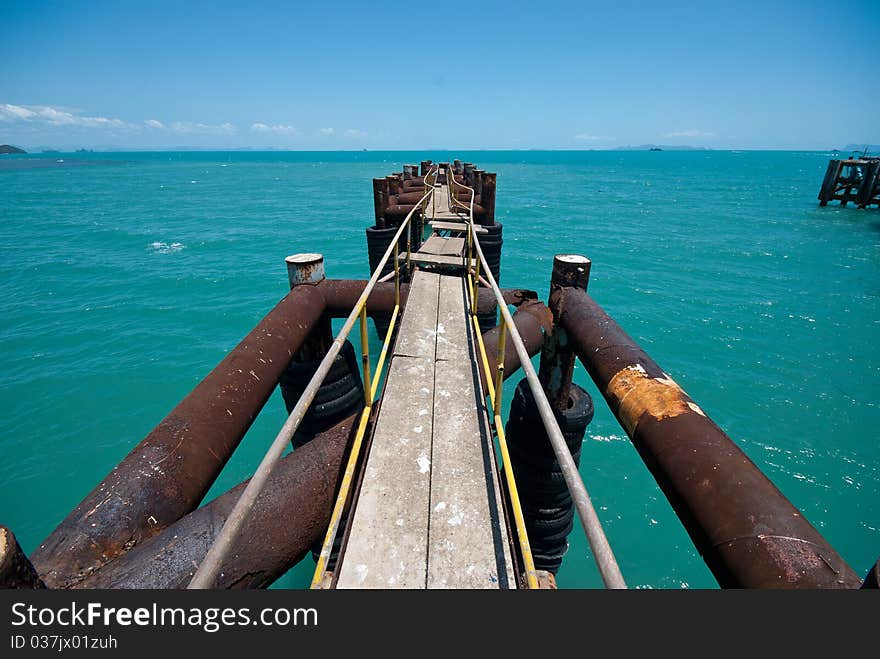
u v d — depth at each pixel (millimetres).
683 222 36938
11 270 22125
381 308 6074
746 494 2119
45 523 7707
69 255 25375
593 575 6637
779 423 9844
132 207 46719
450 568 2277
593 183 80562
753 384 11406
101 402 10945
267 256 25156
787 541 1890
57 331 14914
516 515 2195
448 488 2785
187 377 12078
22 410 10578
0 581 1509
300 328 4957
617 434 9406
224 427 3322
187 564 2387
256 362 4039
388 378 4109
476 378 4121
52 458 9102
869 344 13773
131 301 17797
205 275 21391
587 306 4465
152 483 2693
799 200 52188
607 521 7348
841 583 1702
